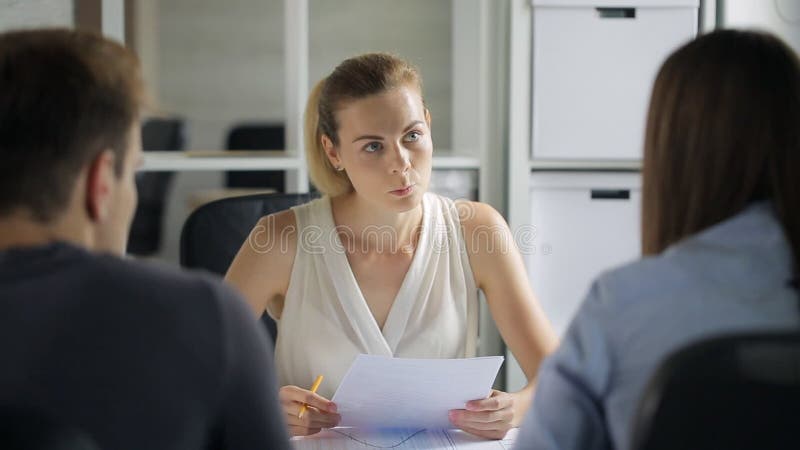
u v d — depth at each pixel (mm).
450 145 3373
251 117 3625
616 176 2771
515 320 1702
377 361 1276
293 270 1674
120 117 795
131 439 729
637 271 864
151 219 3164
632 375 824
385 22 3342
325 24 3336
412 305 1660
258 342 809
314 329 1644
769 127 868
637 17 2695
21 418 656
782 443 699
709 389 688
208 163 2783
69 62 778
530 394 1480
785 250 843
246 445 804
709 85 880
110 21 2654
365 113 1521
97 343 728
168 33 3553
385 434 1380
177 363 749
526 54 2709
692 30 2703
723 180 882
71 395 715
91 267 753
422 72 3350
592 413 857
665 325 822
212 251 1935
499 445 1335
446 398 1352
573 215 2779
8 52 777
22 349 712
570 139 2727
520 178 2750
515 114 2725
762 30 907
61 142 761
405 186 1540
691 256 854
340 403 1356
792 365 684
